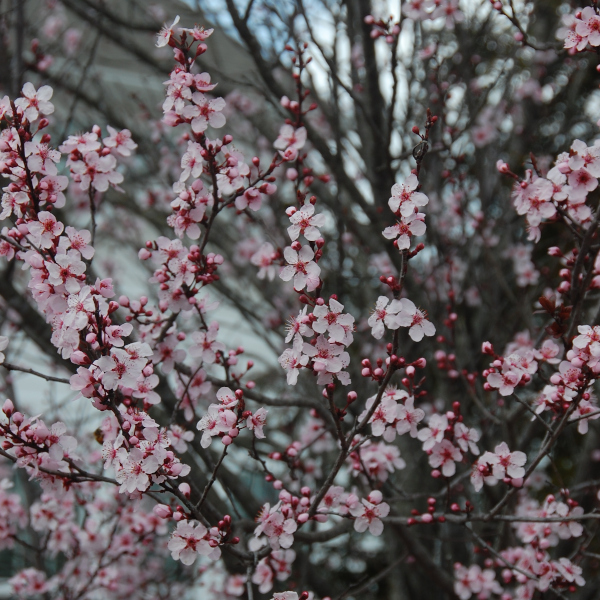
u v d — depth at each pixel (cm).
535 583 347
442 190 584
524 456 295
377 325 253
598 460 512
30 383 775
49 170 292
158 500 290
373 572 804
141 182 654
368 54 474
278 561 334
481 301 592
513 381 288
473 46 552
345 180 484
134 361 255
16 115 280
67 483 279
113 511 461
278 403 381
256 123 612
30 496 490
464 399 511
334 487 306
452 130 473
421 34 547
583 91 727
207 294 338
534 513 356
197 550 258
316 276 250
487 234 580
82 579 465
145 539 447
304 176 376
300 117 365
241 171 311
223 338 884
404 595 560
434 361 565
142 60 593
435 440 310
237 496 424
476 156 628
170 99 296
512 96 667
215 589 534
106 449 262
